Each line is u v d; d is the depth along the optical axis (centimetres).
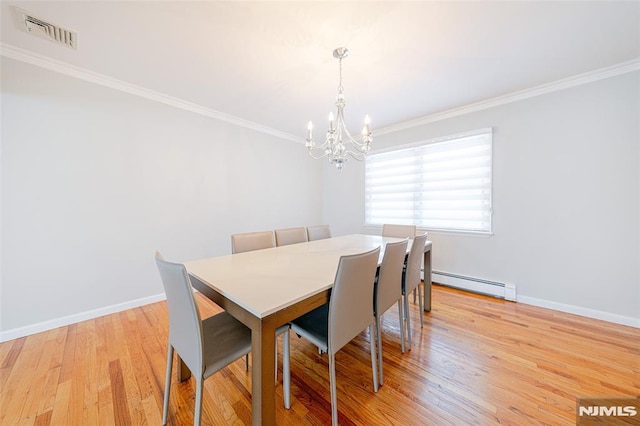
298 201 415
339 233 434
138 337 187
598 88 210
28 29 159
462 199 293
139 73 213
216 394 133
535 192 243
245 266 148
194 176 286
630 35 165
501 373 147
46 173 196
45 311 197
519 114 250
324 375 148
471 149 285
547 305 239
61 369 150
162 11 144
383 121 332
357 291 119
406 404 125
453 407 123
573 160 223
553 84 228
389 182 363
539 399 127
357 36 165
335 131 199
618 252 206
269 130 366
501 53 184
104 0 136
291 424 114
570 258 227
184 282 88
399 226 285
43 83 193
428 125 317
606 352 166
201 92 248
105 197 224
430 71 208
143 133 246
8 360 159
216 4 139
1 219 180
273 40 169
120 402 126
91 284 218
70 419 115
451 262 302
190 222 283
